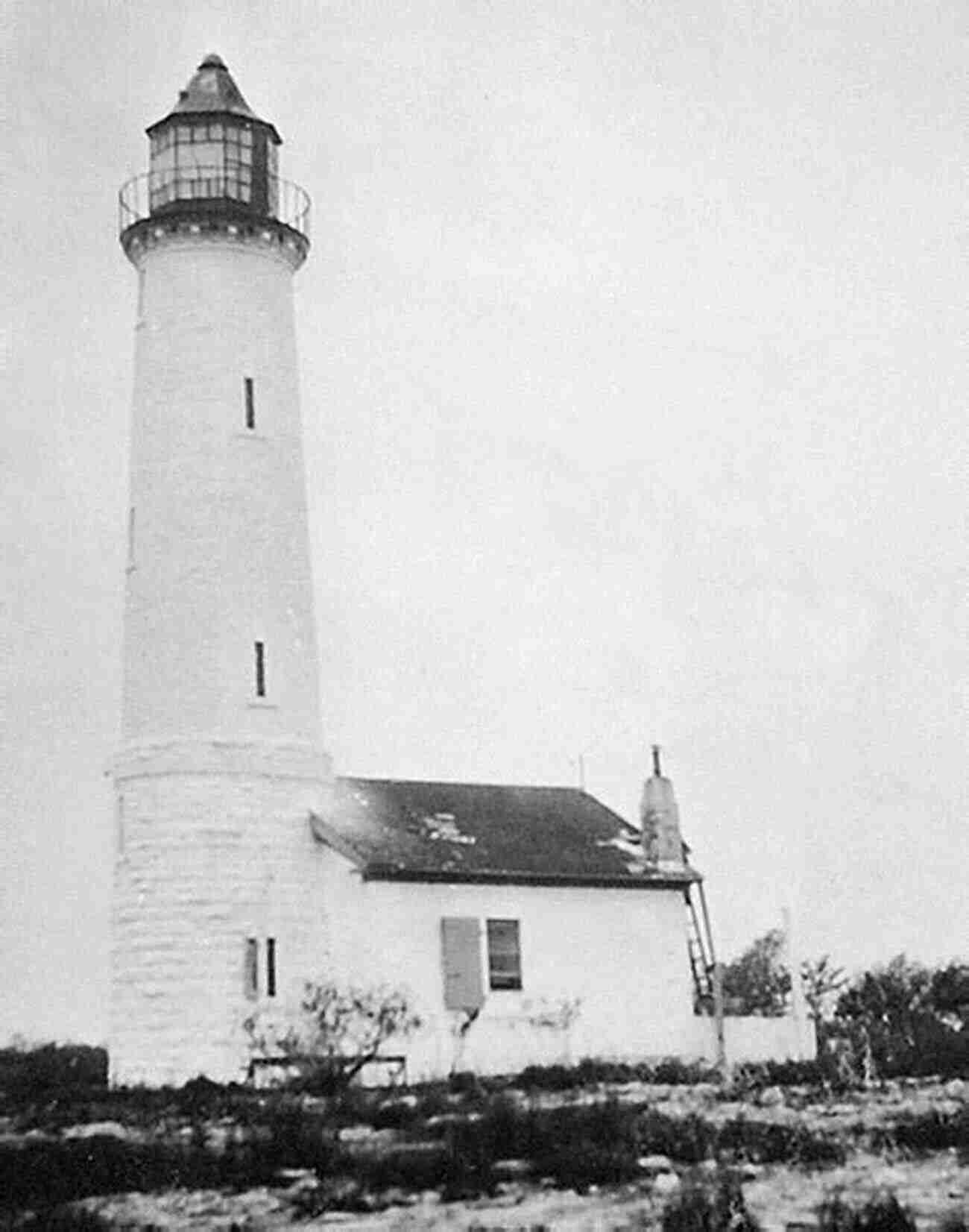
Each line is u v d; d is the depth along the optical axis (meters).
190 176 39.62
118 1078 35.62
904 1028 39.06
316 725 38.16
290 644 37.91
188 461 37.97
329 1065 32.69
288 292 40.12
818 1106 26.58
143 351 39.09
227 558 37.56
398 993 35.91
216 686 36.94
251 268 39.34
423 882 36.91
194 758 36.50
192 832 36.25
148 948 35.97
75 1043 42.00
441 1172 20.05
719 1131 22.47
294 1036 34.84
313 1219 18.08
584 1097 28.56
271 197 40.22
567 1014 37.47
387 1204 18.78
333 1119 24.88
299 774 37.28
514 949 37.56
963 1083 29.95
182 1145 22.38
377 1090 31.16
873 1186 18.97
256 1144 21.81
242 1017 35.56
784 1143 21.73
